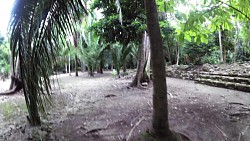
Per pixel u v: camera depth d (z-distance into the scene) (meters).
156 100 2.69
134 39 7.13
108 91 7.29
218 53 12.20
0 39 15.83
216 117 3.79
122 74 13.80
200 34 3.31
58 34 2.77
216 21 3.30
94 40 13.39
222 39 12.25
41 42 2.66
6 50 15.70
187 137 2.92
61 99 6.00
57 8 2.62
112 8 6.43
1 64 15.92
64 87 8.91
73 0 2.68
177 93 6.31
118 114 4.26
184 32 3.25
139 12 6.29
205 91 6.45
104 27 6.48
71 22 2.79
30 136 3.07
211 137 3.00
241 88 6.05
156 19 2.55
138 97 5.98
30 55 2.62
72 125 3.62
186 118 3.79
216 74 8.09
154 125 2.75
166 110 2.70
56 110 4.66
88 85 9.45
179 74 10.72
